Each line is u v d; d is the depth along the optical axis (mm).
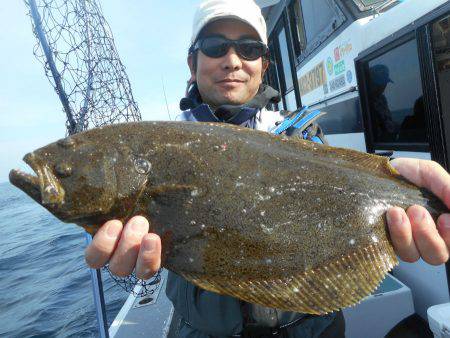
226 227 490
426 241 475
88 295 2434
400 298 905
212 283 494
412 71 886
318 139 670
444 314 678
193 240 493
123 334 1009
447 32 771
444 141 769
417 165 537
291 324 596
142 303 1174
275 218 492
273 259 490
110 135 524
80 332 1930
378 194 518
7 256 4051
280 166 512
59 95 858
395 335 846
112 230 461
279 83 2189
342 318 665
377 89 1056
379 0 1100
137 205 505
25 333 2020
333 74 1302
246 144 520
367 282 497
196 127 525
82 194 505
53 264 3436
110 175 504
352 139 1256
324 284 494
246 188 495
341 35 1190
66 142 523
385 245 506
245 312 585
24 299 2572
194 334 639
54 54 852
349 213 505
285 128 646
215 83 713
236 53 692
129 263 460
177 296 646
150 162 506
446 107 791
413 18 833
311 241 495
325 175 517
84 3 937
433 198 523
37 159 517
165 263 497
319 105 1525
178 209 495
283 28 1964
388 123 1037
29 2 811
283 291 492
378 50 968
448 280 794
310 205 501
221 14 667
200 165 500
